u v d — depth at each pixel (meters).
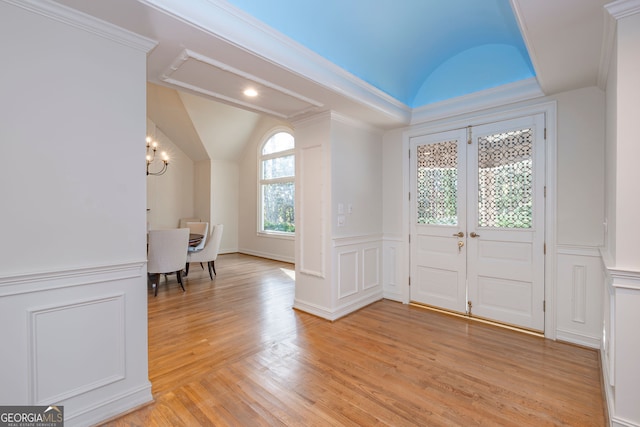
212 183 7.80
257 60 2.18
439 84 3.57
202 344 2.78
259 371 2.32
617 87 1.65
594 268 2.67
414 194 3.86
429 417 1.81
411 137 3.88
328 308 3.42
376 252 4.08
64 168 1.64
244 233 8.09
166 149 7.91
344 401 1.96
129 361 1.88
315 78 2.54
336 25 2.44
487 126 3.26
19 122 1.50
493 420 1.79
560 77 2.50
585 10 1.67
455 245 3.51
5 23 1.46
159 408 1.89
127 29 1.79
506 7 2.39
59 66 1.61
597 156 2.65
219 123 7.03
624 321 1.62
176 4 1.67
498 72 3.13
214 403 1.94
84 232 1.71
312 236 3.58
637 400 1.58
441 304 3.65
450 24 2.73
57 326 1.63
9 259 1.49
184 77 2.46
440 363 2.44
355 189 3.72
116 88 1.81
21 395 1.53
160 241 4.16
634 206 1.62
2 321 1.47
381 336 2.96
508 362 2.46
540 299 2.96
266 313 3.60
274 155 7.20
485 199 3.29
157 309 3.72
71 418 1.66
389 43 2.84
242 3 1.99
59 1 1.54
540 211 2.94
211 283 4.96
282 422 1.77
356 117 3.54
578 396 2.01
